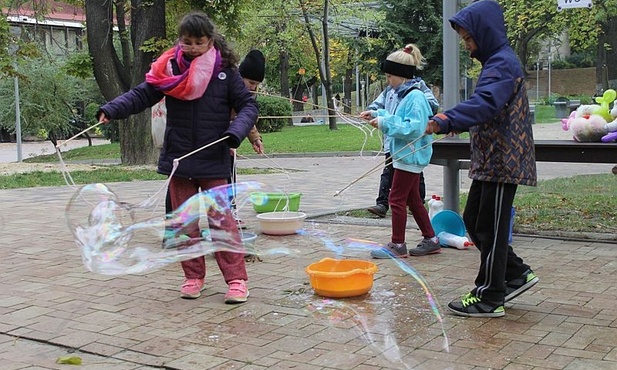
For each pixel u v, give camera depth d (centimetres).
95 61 1385
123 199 809
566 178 764
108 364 301
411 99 468
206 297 404
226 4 1386
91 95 2609
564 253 498
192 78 372
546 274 439
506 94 330
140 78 1345
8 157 2270
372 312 365
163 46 1310
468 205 368
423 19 2298
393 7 2344
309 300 392
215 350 313
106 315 371
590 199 707
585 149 486
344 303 383
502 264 351
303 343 320
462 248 523
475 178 353
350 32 2630
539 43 609
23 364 303
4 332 346
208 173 392
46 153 2388
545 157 500
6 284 441
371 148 1758
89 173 1198
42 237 602
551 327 336
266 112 2567
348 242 538
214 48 385
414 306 375
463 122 324
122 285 435
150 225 384
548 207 681
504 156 341
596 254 494
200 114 387
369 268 404
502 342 315
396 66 479
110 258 366
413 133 460
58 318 367
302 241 557
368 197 870
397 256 483
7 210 770
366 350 309
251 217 662
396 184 491
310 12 2492
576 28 595
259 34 2566
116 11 1453
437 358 296
